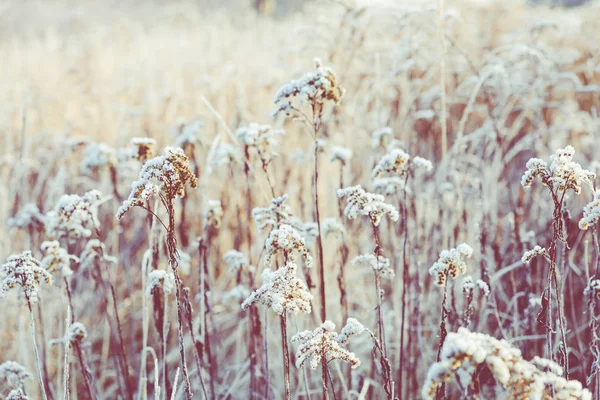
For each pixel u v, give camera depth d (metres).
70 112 4.97
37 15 11.51
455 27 4.82
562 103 4.38
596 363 1.82
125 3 11.95
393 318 2.97
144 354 2.26
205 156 3.77
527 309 2.44
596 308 2.54
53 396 2.57
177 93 4.47
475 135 3.59
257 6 9.49
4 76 6.16
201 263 2.29
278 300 1.52
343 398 2.37
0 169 4.32
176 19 9.58
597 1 5.68
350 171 3.40
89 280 3.61
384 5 3.60
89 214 2.20
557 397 1.24
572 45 4.96
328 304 3.04
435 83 4.36
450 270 1.72
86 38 7.06
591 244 3.03
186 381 1.72
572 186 1.58
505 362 1.20
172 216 1.62
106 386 3.26
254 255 3.25
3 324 3.19
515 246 2.73
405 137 3.58
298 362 1.53
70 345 2.22
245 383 2.88
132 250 3.83
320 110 1.88
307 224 2.29
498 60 3.80
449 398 2.51
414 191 3.04
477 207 3.06
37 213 2.87
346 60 3.77
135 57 6.38
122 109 4.32
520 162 4.23
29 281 1.74
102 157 2.74
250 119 3.90
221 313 3.34
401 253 2.87
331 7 5.22
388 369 1.74
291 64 4.68
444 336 1.77
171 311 3.02
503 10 5.50
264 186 3.53
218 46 6.04
